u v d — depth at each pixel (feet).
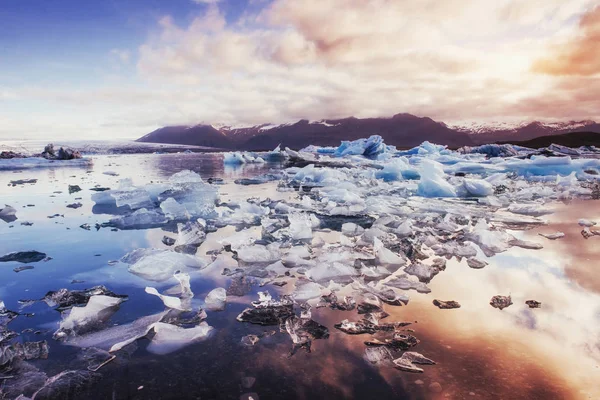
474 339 6.42
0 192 28.63
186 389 5.10
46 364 5.85
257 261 11.50
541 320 7.14
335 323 7.14
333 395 4.92
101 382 5.28
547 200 24.90
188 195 23.59
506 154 66.90
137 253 11.90
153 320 7.33
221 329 6.95
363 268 10.33
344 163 69.26
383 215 19.76
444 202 24.81
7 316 7.65
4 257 11.92
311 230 15.90
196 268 10.82
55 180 38.32
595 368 5.51
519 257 11.51
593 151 82.79
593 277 9.63
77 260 11.68
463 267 10.62
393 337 6.48
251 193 29.53
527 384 5.12
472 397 4.86
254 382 5.24
